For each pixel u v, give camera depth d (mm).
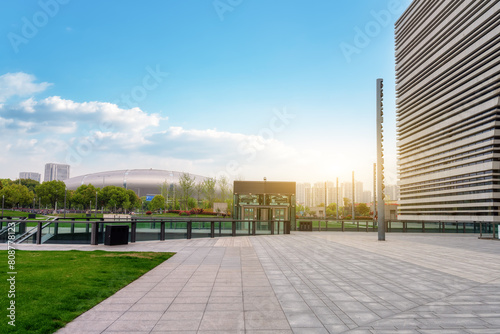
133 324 5500
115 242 15719
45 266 9523
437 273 10250
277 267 10969
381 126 22312
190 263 11492
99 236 16391
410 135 86312
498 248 17578
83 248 14406
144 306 6500
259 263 11719
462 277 9664
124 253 12891
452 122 68250
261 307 6539
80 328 5273
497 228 23969
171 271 10031
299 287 8227
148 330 5242
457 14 66688
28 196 101625
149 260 11477
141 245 16266
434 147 76062
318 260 12602
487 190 58125
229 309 6387
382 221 21656
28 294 6676
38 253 12117
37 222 15805
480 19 60250
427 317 6043
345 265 11531
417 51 81188
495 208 56594
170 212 71188
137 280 8766
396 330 5395
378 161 22141
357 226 30734
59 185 103000
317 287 8250
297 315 6086
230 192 70750
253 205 31125
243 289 7941
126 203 103312
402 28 88812
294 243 18797
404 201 87875
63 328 5258
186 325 5492
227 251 14773
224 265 11180
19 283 7469
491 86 57594
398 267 11258
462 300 7199
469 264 12062
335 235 25562
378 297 7391
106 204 106312
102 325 5430
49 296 6633
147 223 19516
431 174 76000
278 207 31125
